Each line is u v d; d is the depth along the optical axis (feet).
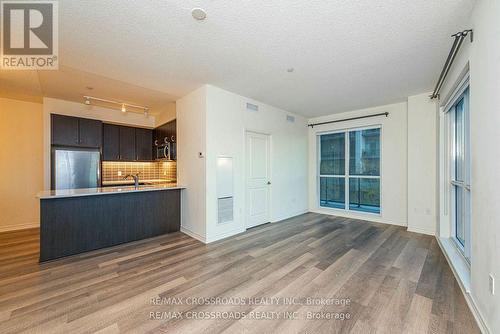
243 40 7.59
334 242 11.53
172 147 15.65
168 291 6.96
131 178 18.45
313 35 7.29
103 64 9.35
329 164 18.90
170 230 13.25
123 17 6.40
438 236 11.58
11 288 7.09
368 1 5.77
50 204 9.28
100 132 15.62
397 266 8.70
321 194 19.53
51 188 13.58
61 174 13.80
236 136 13.23
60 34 7.22
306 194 19.34
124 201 11.39
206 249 10.59
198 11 6.14
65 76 10.62
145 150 18.72
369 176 16.49
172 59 8.94
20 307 6.11
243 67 9.63
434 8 6.05
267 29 6.97
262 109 14.96
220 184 12.32
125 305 6.24
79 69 9.83
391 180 15.08
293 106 15.80
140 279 7.70
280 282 7.51
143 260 9.30
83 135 14.82
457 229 10.62
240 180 13.43
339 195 18.29
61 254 9.49
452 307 6.15
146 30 7.02
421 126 12.98
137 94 13.25
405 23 6.67
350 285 7.32
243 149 13.62
